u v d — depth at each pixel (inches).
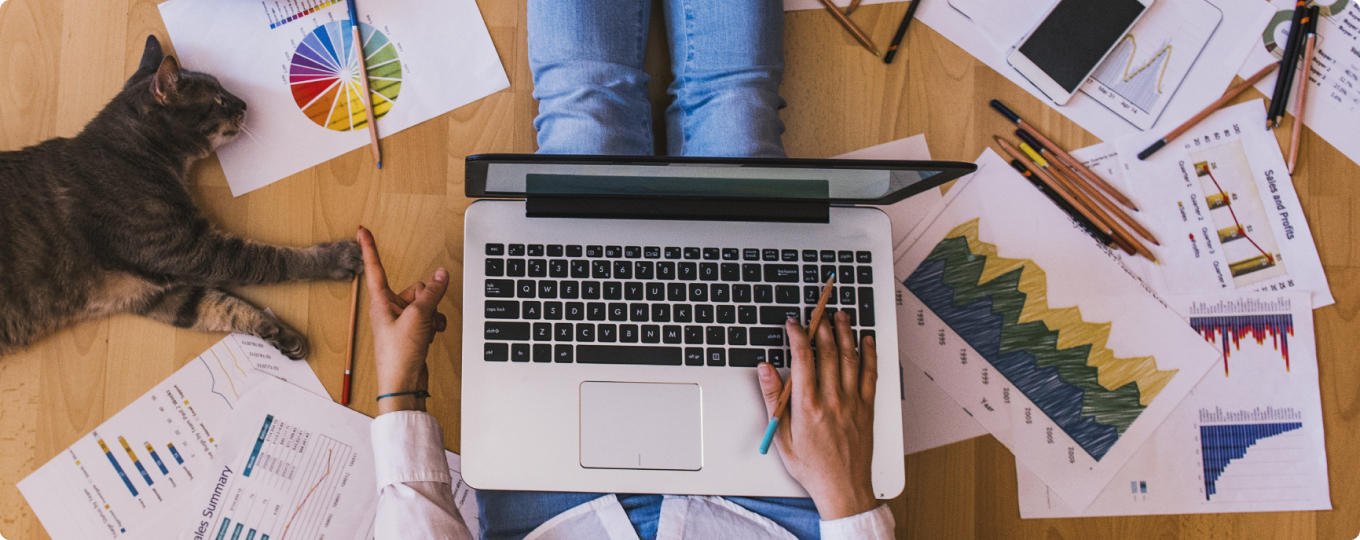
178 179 33.0
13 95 34.2
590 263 29.2
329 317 33.8
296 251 32.8
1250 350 35.2
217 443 32.8
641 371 28.9
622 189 28.2
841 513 27.4
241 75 34.5
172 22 34.5
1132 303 35.2
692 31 34.7
